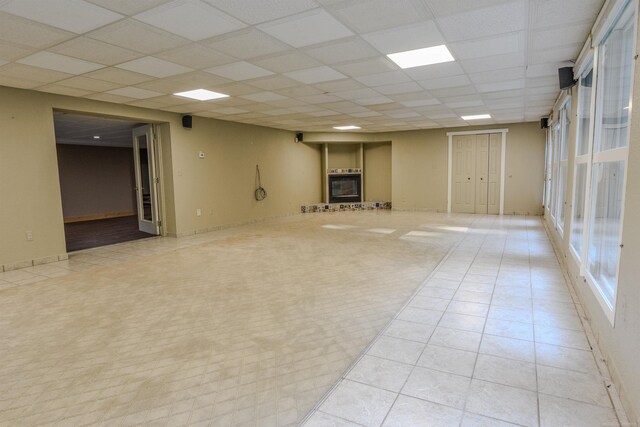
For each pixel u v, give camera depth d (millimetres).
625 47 2740
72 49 3389
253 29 3025
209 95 5430
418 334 2736
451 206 10203
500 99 6082
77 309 3375
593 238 3068
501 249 5480
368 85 4977
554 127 6633
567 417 1793
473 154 9820
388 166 11375
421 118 8156
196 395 2055
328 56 3740
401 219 8922
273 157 9508
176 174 6965
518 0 2600
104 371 2324
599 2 2643
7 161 4738
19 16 2691
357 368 2291
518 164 9352
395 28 3057
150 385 2162
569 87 4172
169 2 2525
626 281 1912
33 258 5004
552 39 3348
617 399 1921
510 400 1933
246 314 3188
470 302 3355
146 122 6941
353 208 11109
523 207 9414
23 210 4898
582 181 3885
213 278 4258
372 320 3010
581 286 3248
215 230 7738
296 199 10422
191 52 3537
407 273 4305
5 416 1905
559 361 2311
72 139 10141
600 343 2426
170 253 5633
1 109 4672
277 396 2025
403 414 1844
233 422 1822
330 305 3359
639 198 1760
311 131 10336
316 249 5695
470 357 2385
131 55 3584
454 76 4590
